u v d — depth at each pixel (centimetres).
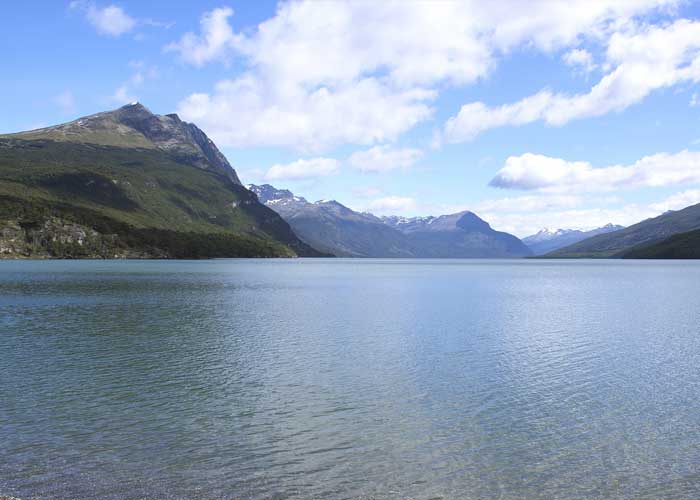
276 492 2053
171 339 5234
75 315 6919
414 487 2100
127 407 3077
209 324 6244
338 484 2120
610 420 2870
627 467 2291
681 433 2680
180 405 3112
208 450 2447
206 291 10831
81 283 12469
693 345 5009
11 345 4894
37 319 6550
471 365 4153
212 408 3059
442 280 16625
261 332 5684
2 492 2025
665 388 3494
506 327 6122
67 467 2256
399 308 8069
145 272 17988
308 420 2859
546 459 2367
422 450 2459
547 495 2047
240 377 3756
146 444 2516
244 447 2484
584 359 4381
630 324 6431
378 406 3100
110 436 2616
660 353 4625
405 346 4916
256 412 2991
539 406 3114
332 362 4241
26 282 12619
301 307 8106
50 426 2748
